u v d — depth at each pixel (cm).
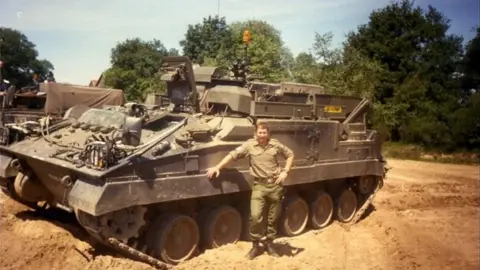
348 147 1186
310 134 1057
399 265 876
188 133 838
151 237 805
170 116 916
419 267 870
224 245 913
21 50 1734
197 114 938
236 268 784
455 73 3114
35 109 1731
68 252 797
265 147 845
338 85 2995
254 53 2339
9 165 961
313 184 1142
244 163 904
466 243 1063
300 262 856
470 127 2831
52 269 742
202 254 857
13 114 1485
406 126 3195
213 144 854
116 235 738
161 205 822
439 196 1706
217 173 825
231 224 934
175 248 829
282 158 980
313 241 1025
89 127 916
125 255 796
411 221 1269
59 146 858
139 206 760
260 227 848
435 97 3164
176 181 789
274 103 1012
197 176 822
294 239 1034
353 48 3322
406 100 3203
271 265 815
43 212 1048
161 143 794
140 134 780
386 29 3372
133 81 3291
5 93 1548
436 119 3055
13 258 766
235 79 1079
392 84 3278
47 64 1833
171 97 1014
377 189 1344
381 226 1178
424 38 3319
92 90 1666
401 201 1593
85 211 706
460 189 1903
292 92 1110
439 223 1271
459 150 2944
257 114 976
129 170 734
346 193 1234
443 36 3256
